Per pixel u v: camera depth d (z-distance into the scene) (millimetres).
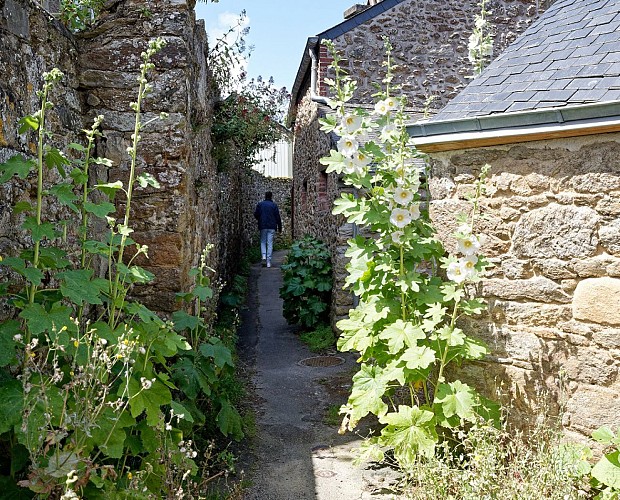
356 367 7309
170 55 5047
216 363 4586
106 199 5027
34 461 2367
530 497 3096
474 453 3459
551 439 3613
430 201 4613
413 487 3631
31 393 2672
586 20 4594
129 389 3145
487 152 4180
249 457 4602
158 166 5059
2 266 3223
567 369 3799
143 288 5047
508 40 10664
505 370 4113
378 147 4250
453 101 4656
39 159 3064
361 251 4312
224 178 10516
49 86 3082
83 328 3402
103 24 5016
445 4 10484
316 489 4066
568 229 3762
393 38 10336
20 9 3660
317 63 10344
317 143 10594
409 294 4246
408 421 3842
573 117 3561
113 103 5027
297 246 9844
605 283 3604
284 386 6570
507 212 4074
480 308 3957
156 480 3211
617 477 3297
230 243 12023
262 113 12148
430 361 3764
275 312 10961
